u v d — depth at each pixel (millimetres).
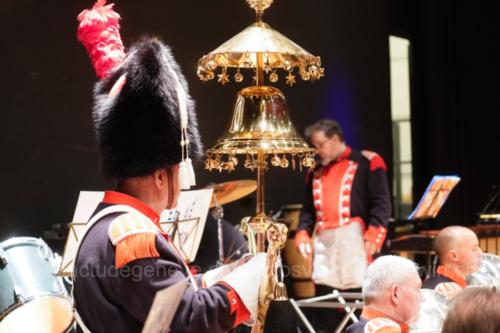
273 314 2182
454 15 8180
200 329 2012
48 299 3105
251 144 2506
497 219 6293
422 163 8500
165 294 1814
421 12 8523
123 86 2225
